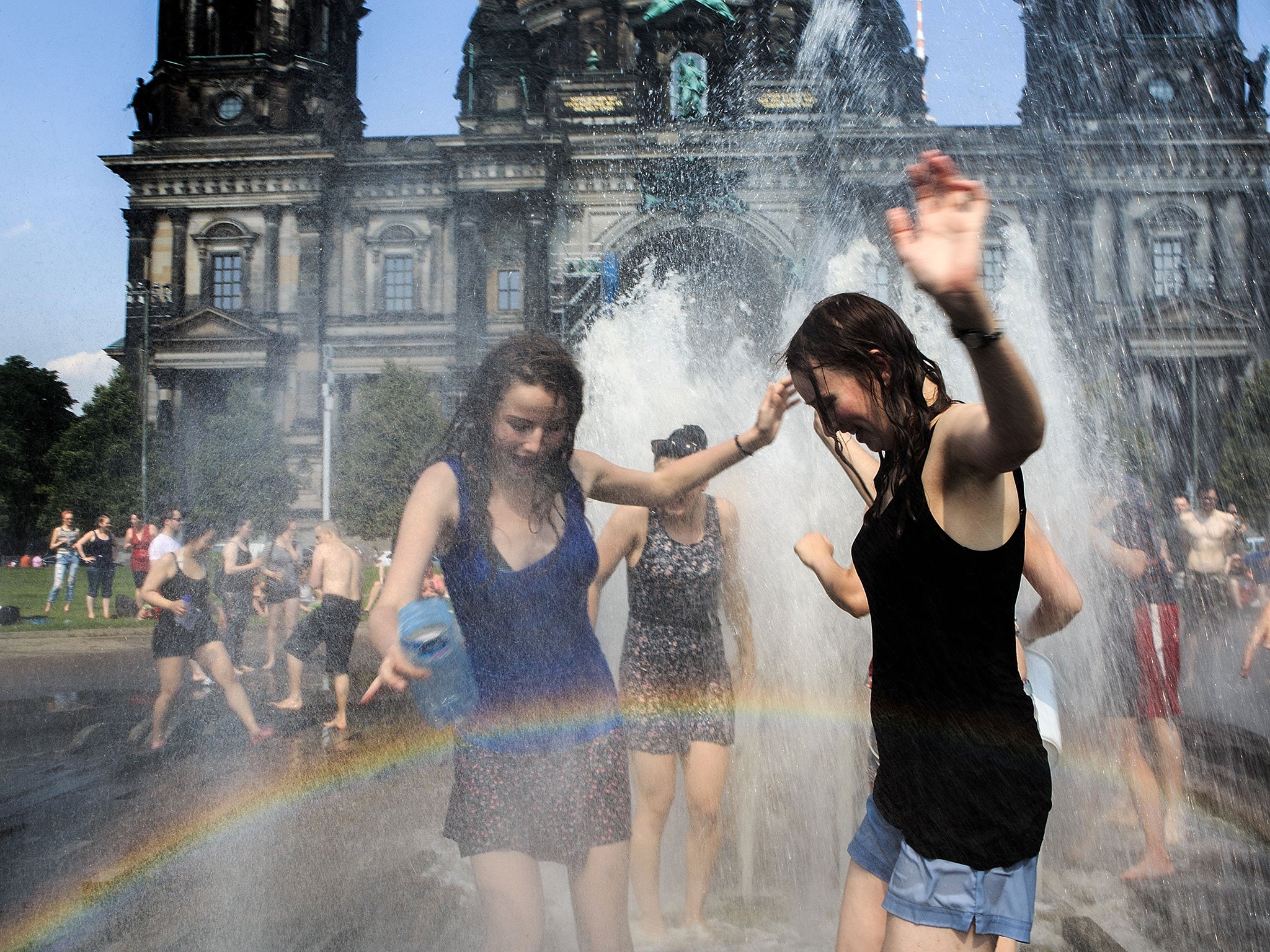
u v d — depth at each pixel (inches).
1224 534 457.4
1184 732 277.0
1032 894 84.3
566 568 104.4
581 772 103.8
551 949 134.7
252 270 2342.5
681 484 111.7
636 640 159.6
